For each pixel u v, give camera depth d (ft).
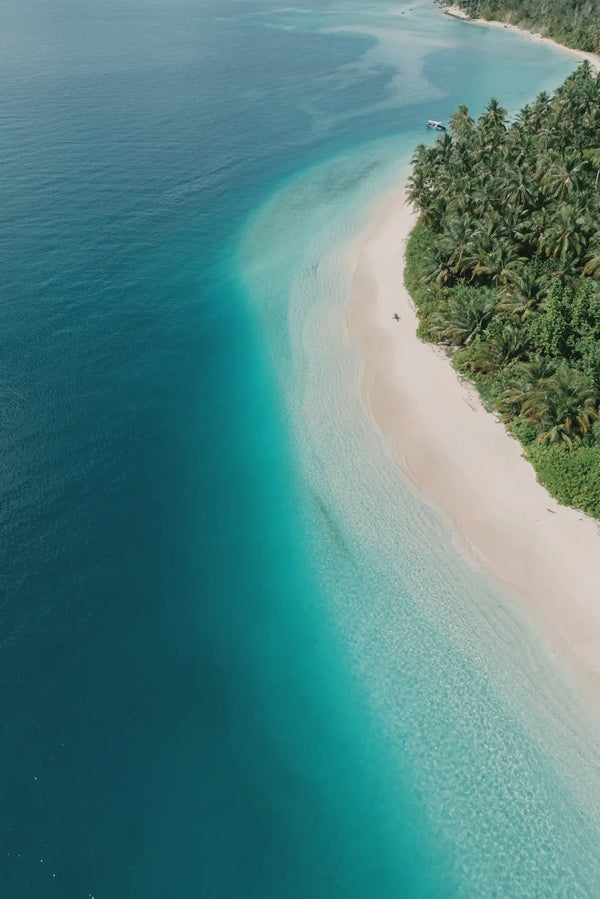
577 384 160.15
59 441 182.60
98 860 104.83
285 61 641.40
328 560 152.87
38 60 615.98
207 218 313.32
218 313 243.40
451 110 490.49
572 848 104.83
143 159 379.14
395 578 147.54
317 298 250.98
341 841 107.76
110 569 150.30
